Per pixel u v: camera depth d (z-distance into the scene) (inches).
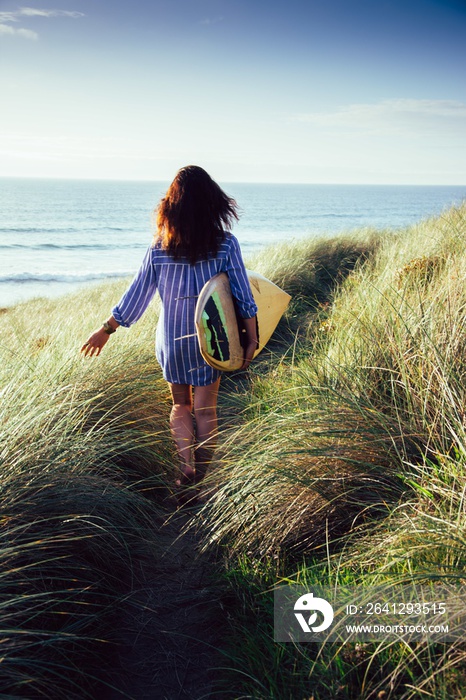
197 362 121.6
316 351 173.0
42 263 1508.4
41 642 75.0
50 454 104.7
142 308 125.3
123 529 107.2
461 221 253.0
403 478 94.7
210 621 92.9
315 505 101.4
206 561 105.4
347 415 111.4
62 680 79.2
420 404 111.7
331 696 69.9
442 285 150.6
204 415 126.3
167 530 117.4
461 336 123.5
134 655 87.0
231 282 120.3
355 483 101.5
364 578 85.1
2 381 130.0
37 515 95.0
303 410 122.6
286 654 79.2
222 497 108.8
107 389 136.9
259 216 4001.0
